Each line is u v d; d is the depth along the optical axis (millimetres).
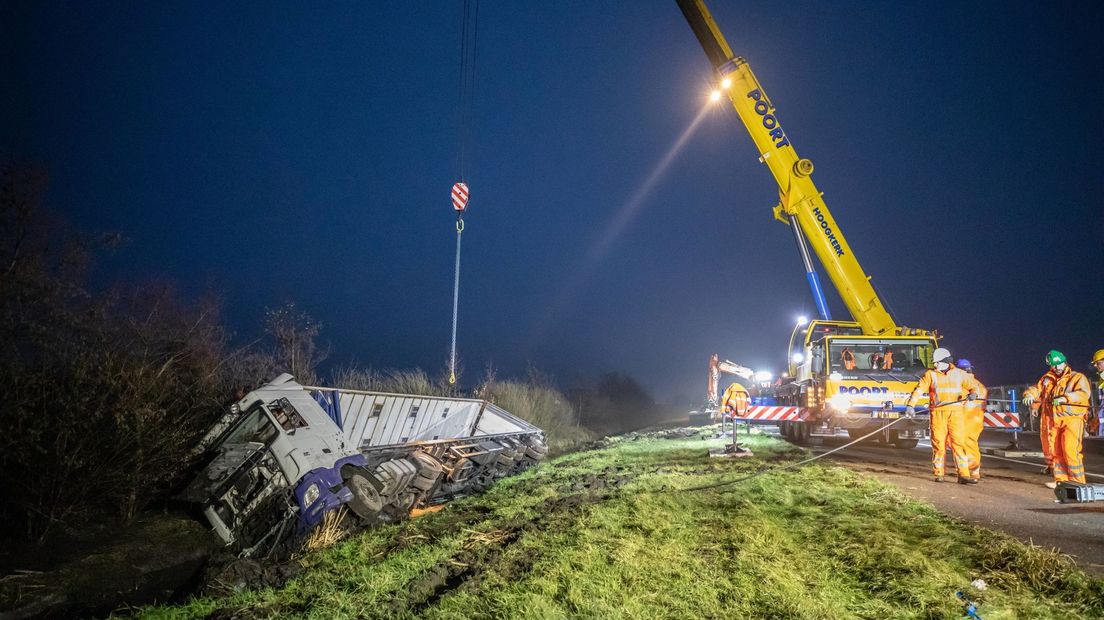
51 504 6020
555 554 5598
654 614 4379
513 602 4602
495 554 5781
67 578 5379
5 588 5059
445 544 6211
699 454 12406
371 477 7367
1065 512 6945
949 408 9023
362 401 9203
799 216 15172
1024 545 5422
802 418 14656
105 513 6535
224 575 5391
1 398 5781
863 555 5273
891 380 14109
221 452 6668
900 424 14000
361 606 4719
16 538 5867
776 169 15062
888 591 4598
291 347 11039
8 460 5914
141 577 5770
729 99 15219
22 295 6297
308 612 4645
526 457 12750
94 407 6289
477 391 17469
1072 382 8070
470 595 4770
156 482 6738
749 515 6656
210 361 8469
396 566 5613
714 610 4406
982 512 6918
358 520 7176
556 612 4395
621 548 5660
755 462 10758
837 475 8859
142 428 6355
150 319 7891
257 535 6328
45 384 6219
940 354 9172
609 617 4316
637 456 12680
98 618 4988
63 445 6027
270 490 6355
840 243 14961
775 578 4883
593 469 11031
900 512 6633
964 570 4930
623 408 32219
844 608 4391
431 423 11094
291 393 7434
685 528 6270
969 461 8867
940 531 5875
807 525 6266
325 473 6621
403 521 7547
